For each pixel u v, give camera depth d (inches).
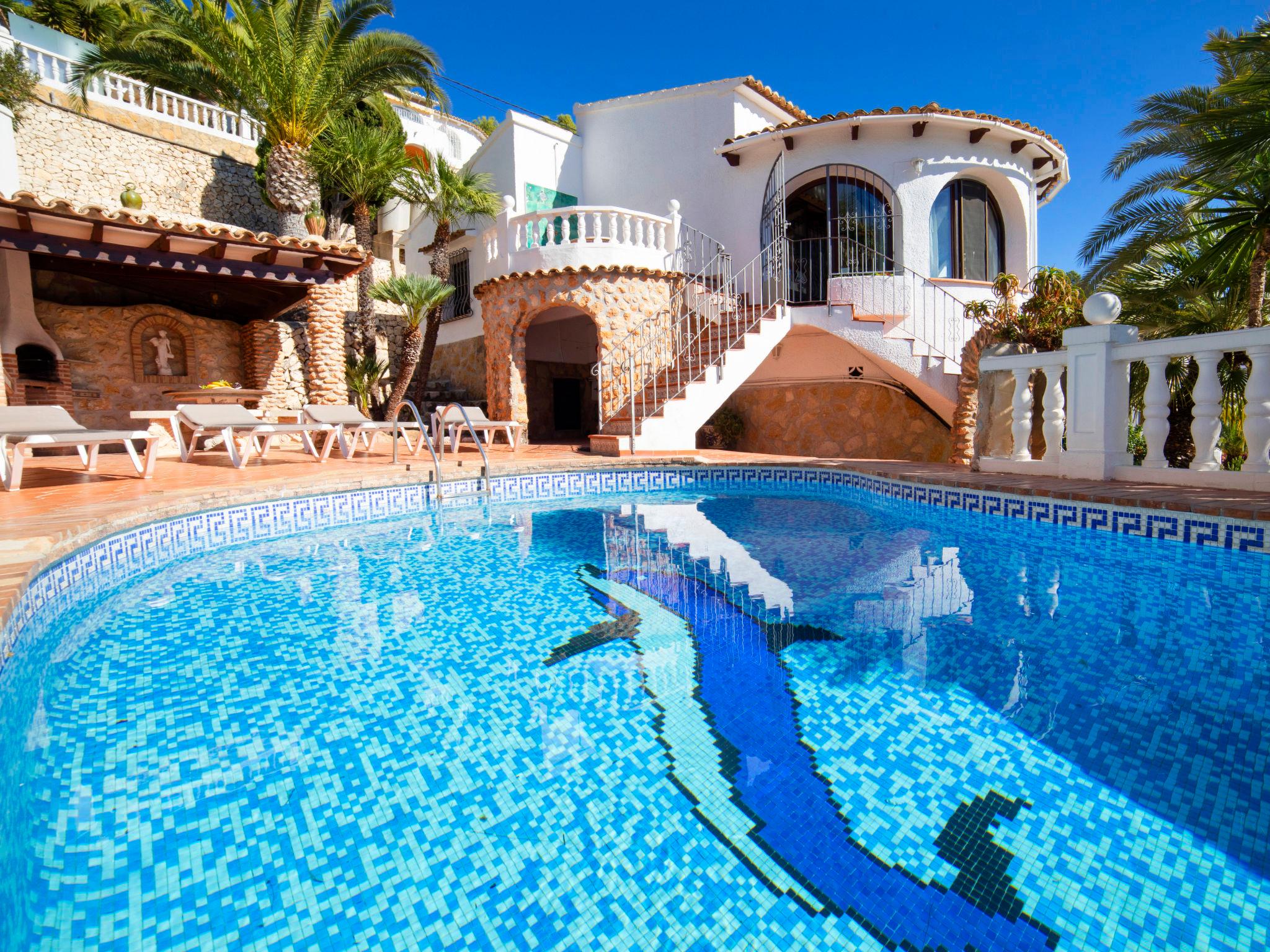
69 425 251.1
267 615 151.5
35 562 132.1
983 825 72.4
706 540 225.1
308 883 66.0
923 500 274.2
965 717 96.8
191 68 516.4
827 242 491.5
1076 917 59.7
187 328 519.8
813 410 513.3
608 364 465.7
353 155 569.3
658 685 111.3
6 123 409.4
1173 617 138.9
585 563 197.9
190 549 213.0
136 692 110.4
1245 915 59.2
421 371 613.6
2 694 100.2
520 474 324.8
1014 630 133.2
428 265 729.6
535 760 88.4
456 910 62.5
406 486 287.0
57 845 71.1
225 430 312.0
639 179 586.6
